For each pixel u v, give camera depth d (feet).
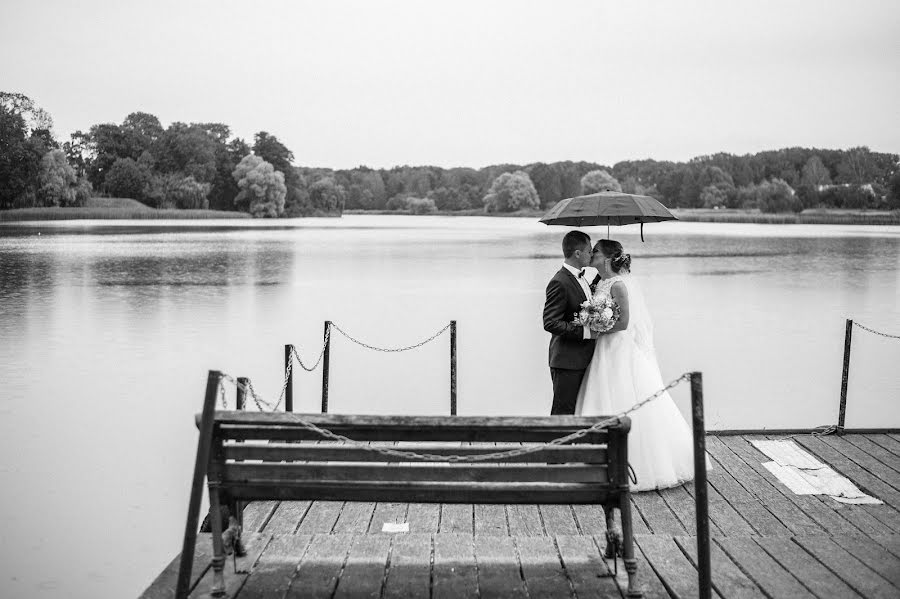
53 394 47.78
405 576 18.17
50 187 423.64
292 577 18.07
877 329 73.46
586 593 17.44
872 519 22.57
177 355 60.34
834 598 17.37
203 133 514.27
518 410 45.37
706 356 60.49
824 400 47.24
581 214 24.98
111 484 32.09
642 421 24.86
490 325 75.00
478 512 23.02
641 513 23.12
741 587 17.83
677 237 279.49
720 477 26.11
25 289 105.50
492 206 644.27
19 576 23.82
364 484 16.44
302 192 553.64
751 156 584.81
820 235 295.48
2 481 32.42
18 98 430.20
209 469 16.52
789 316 81.92
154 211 454.40
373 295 98.17
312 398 47.83
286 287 107.86
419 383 51.90
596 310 24.35
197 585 17.66
